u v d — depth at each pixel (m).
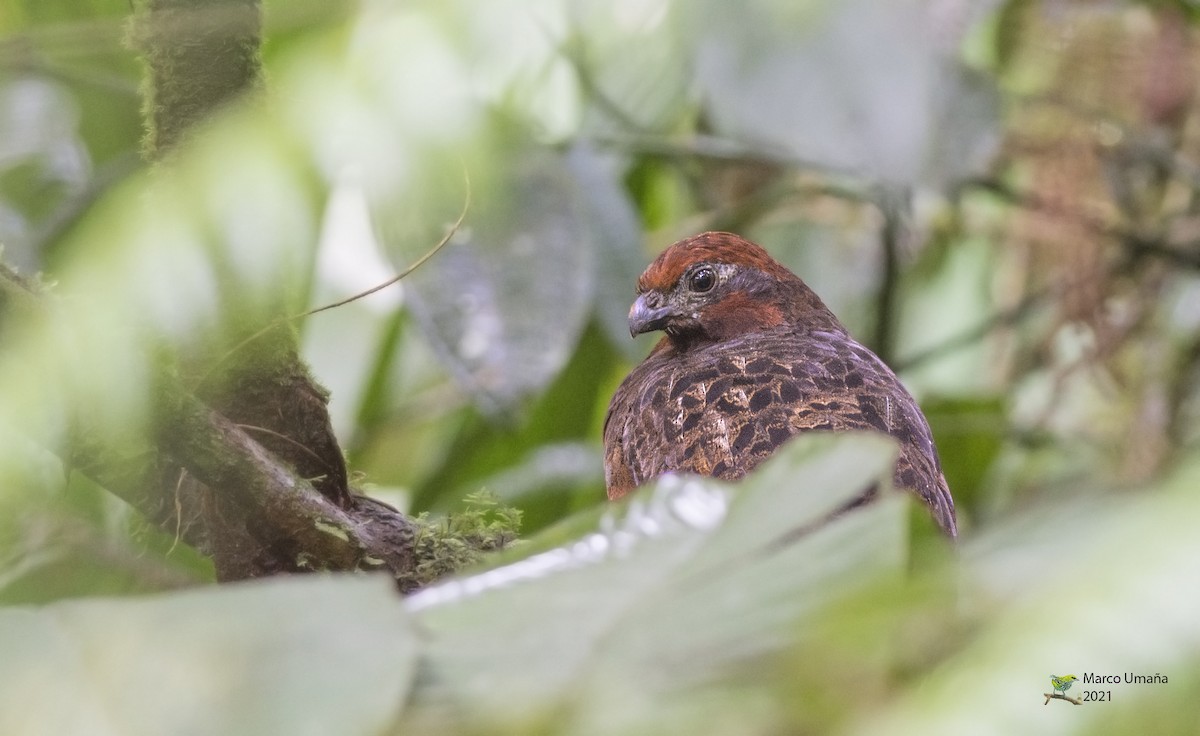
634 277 11.70
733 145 12.48
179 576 8.61
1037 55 13.09
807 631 2.69
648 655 2.85
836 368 8.95
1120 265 13.50
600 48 7.46
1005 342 14.62
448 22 3.68
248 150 3.77
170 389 5.88
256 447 6.60
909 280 15.55
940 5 9.78
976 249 15.55
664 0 5.56
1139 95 13.12
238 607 3.04
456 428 15.03
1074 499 2.70
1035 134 13.28
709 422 8.47
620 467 9.40
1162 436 13.07
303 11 3.93
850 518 3.11
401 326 13.91
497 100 8.39
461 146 3.75
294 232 3.89
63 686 2.87
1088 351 13.45
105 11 8.76
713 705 2.62
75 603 3.09
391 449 15.39
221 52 6.12
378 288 6.79
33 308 4.58
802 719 2.52
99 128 10.89
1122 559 2.16
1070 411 14.76
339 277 11.48
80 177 11.00
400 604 3.07
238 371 6.93
